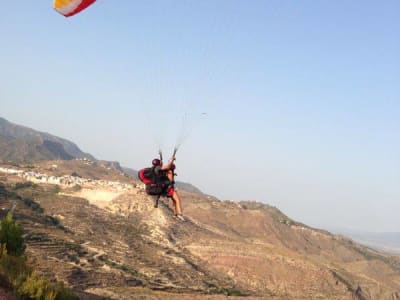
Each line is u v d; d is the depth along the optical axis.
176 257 152.75
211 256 164.38
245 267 161.12
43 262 95.38
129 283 106.12
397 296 185.38
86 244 134.25
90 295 36.03
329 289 157.88
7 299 19.44
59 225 152.38
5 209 137.12
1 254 24.67
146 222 185.75
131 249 146.38
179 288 118.88
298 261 166.62
